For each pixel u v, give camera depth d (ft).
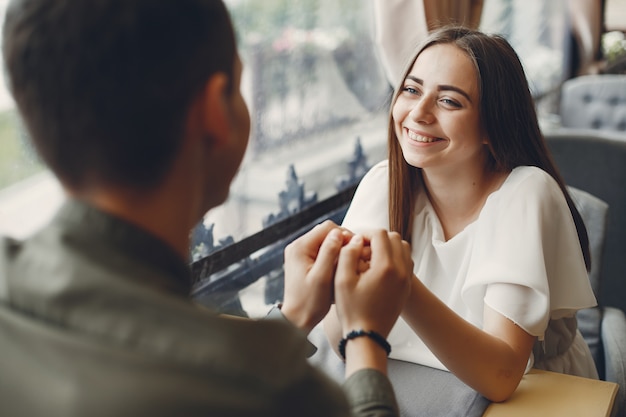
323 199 6.59
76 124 1.48
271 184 6.18
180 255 1.64
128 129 1.49
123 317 1.41
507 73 3.83
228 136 1.66
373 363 2.14
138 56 1.45
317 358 3.96
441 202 4.12
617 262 6.36
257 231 5.66
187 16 1.51
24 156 3.94
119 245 1.52
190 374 1.37
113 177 1.53
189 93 1.53
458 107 3.74
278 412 1.39
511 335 3.56
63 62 1.45
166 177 1.56
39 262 1.49
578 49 14.49
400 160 4.15
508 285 3.64
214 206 1.83
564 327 4.25
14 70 1.53
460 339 3.36
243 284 5.56
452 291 4.06
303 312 2.61
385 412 1.94
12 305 1.47
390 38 6.63
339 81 7.21
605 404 3.42
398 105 3.94
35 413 1.38
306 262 2.71
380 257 2.35
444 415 3.43
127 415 1.32
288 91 6.48
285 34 6.40
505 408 3.43
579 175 6.46
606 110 10.83
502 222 3.80
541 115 12.82
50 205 4.11
